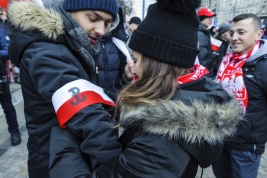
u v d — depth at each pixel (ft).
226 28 13.91
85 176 2.50
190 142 2.23
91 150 2.61
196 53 2.62
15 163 8.53
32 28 2.99
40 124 3.16
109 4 3.35
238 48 5.57
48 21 2.95
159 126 2.21
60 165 2.61
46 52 2.83
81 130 2.65
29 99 3.15
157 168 2.19
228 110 2.44
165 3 2.48
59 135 2.80
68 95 2.71
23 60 3.00
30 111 3.19
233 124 2.54
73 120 2.69
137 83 2.65
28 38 3.01
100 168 2.45
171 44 2.46
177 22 2.52
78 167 2.59
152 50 2.51
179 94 2.45
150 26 2.54
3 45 8.66
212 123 2.26
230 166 6.15
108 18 3.50
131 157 2.25
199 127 2.18
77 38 3.18
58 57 2.86
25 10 2.99
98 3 3.26
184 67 2.56
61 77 2.76
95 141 2.59
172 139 2.24
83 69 3.32
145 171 2.19
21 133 10.58
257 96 5.22
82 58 3.36
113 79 7.43
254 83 5.22
